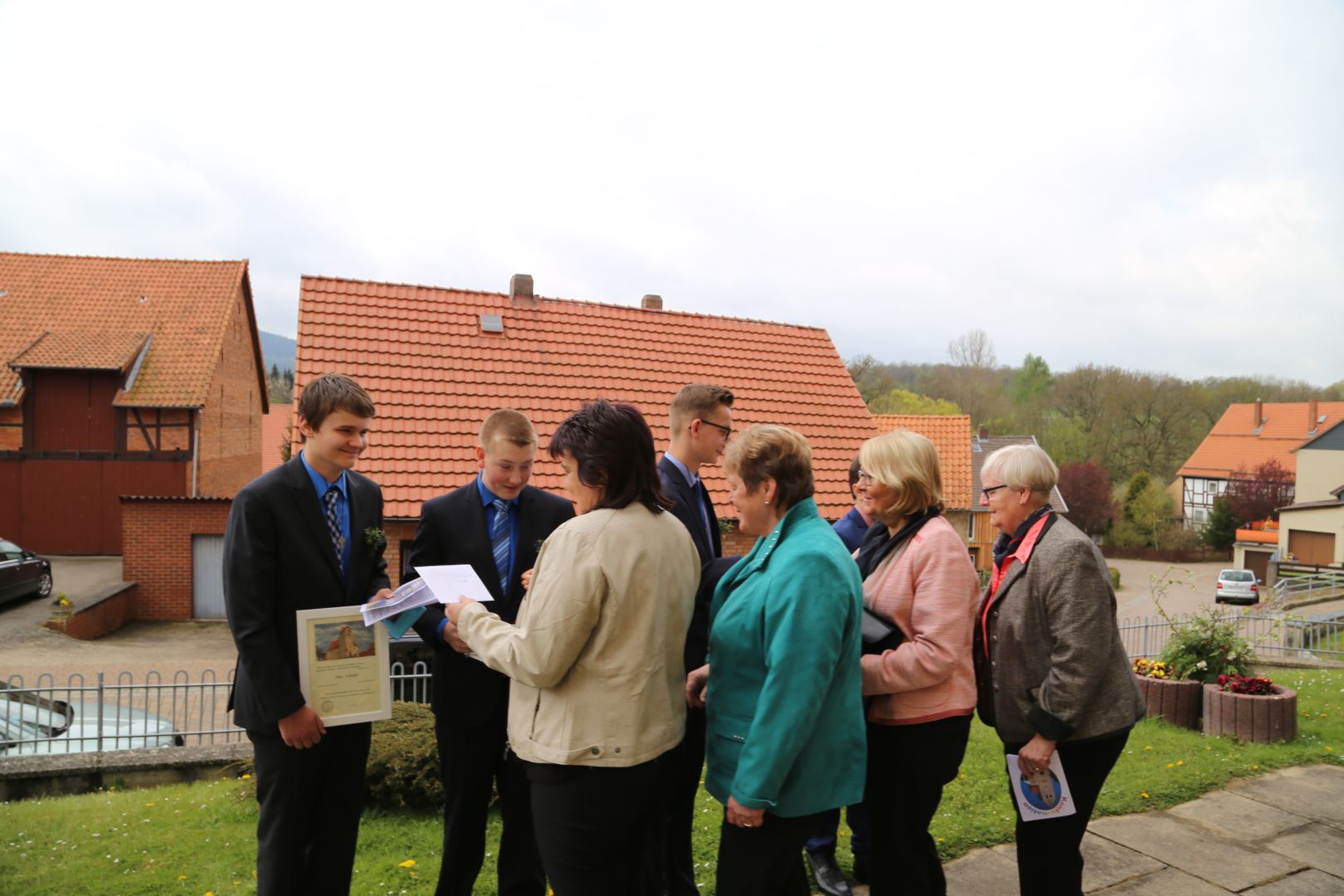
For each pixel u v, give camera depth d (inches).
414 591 110.3
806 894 109.0
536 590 91.5
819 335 731.4
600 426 94.0
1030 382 2642.7
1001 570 122.1
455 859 125.6
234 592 107.3
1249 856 158.7
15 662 571.2
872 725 113.8
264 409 1336.1
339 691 112.2
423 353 570.6
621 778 90.9
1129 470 2151.8
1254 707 236.1
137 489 992.2
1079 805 115.1
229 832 173.5
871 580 117.2
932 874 115.5
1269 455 2095.2
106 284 1095.0
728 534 515.2
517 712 97.6
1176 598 1407.5
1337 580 1110.4
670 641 95.3
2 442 972.6
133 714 357.7
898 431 118.3
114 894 142.8
